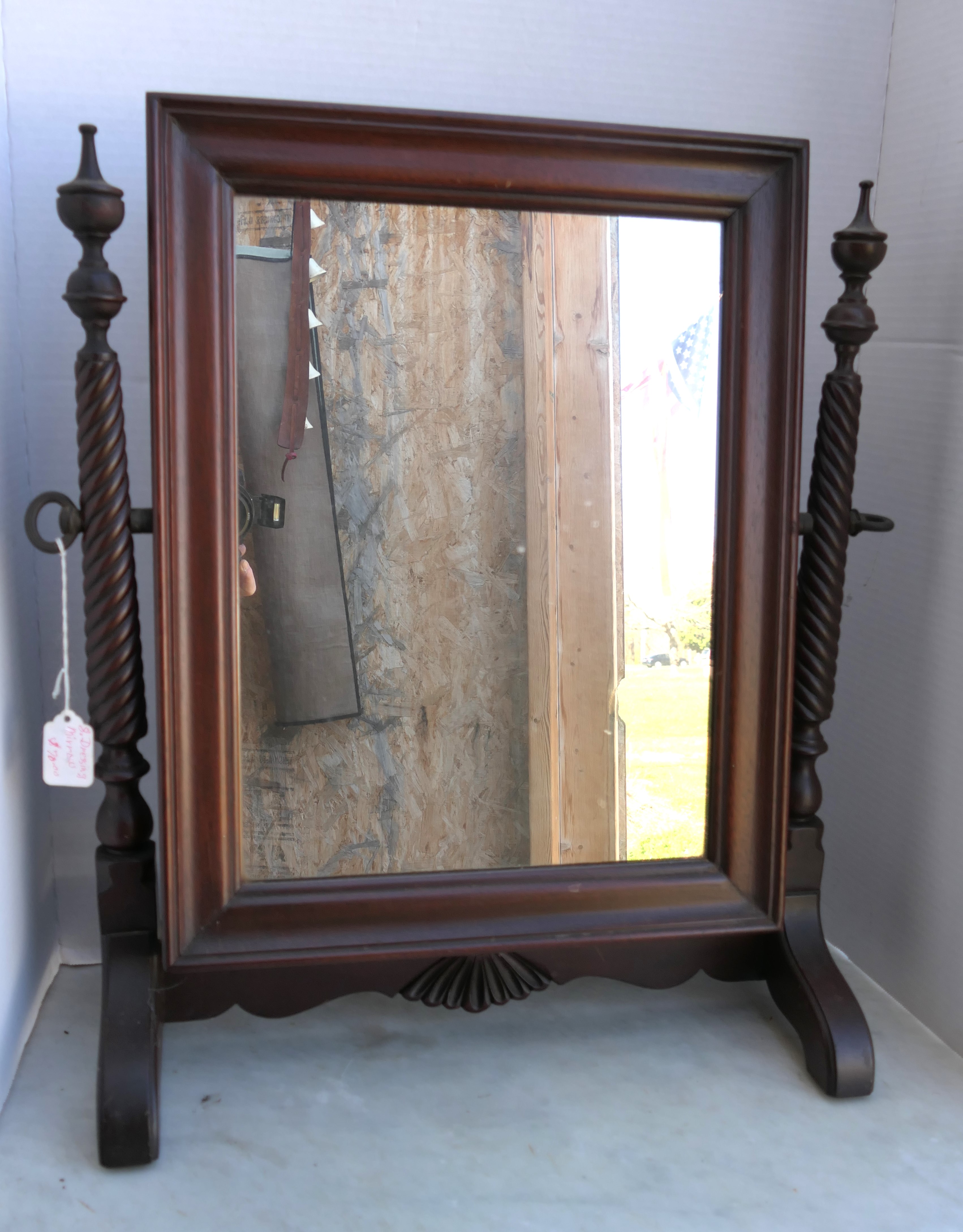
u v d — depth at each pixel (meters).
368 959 0.77
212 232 0.70
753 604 0.81
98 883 0.77
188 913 0.75
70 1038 0.85
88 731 0.74
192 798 0.74
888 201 0.94
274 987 0.80
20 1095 0.77
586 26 0.90
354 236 0.74
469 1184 0.68
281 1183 0.68
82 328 0.86
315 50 0.86
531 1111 0.76
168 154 0.68
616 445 0.80
